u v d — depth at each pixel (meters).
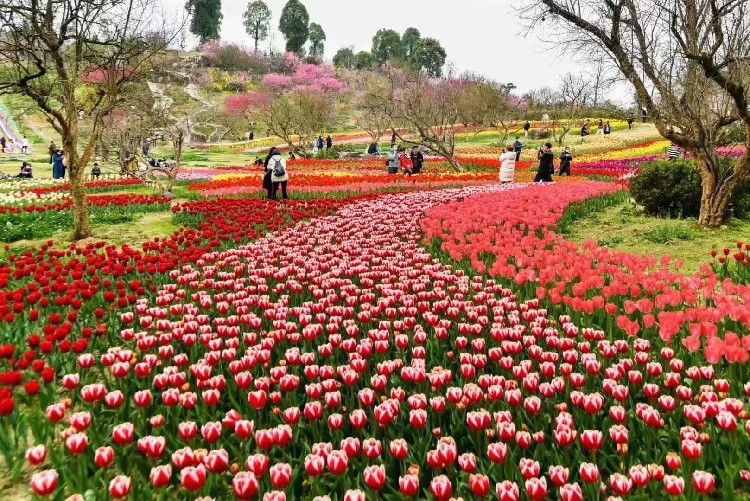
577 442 3.60
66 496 3.43
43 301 6.59
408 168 29.55
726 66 10.36
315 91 79.31
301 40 136.75
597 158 39.88
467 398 3.99
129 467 3.68
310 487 3.53
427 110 39.44
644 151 41.28
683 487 2.91
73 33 11.49
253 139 73.25
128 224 14.60
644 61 10.88
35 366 4.57
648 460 3.49
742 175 10.93
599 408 3.74
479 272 8.48
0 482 3.86
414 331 5.79
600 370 4.84
